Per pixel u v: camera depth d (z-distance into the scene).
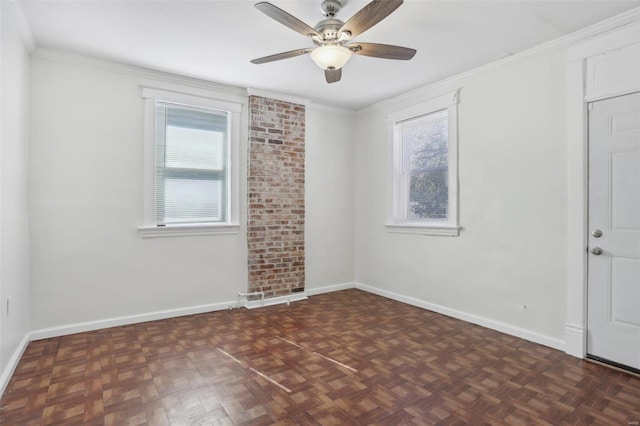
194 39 2.75
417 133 4.05
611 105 2.44
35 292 2.89
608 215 2.46
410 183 4.14
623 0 2.17
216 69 3.35
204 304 3.71
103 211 3.19
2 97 2.10
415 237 3.97
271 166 4.08
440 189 3.78
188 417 1.83
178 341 2.88
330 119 4.64
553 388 2.13
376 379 2.24
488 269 3.22
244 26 2.54
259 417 1.83
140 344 2.81
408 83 3.71
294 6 2.29
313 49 2.34
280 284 4.14
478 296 3.31
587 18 2.39
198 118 3.72
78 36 2.70
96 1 2.23
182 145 3.63
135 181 3.34
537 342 2.84
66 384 2.16
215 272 3.78
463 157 3.43
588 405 1.95
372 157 4.59
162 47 2.89
